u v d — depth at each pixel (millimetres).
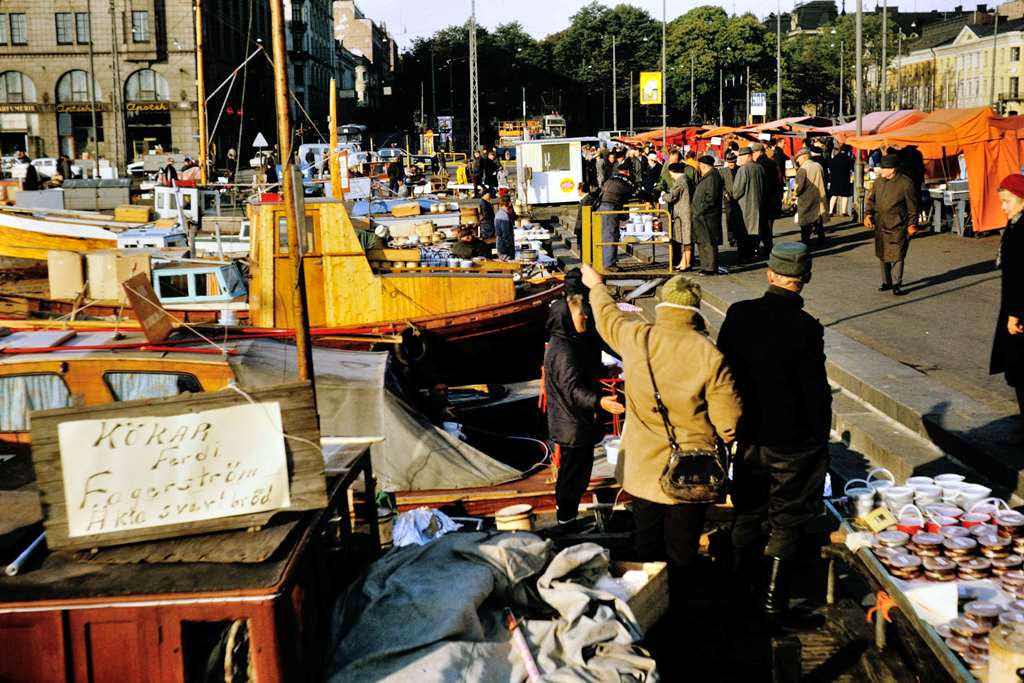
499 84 120000
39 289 18359
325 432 7977
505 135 76625
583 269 5789
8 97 66438
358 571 5172
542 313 13648
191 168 40594
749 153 18766
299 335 5320
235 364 8195
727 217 20016
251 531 4055
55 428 3924
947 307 13383
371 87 138625
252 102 75312
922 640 4703
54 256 12422
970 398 9078
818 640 5387
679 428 5195
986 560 4977
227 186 25828
